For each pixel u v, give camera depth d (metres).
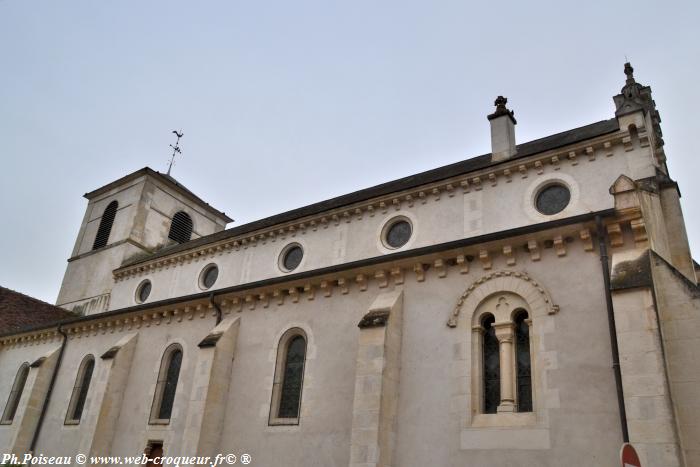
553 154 15.12
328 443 13.40
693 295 10.48
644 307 10.04
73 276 29.52
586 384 10.63
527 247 12.55
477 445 11.31
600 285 11.31
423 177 19.28
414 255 13.86
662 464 8.79
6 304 27.42
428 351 12.91
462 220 15.99
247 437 14.91
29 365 23.75
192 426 15.23
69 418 20.22
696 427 9.61
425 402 12.39
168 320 19.17
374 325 13.07
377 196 17.80
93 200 32.66
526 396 11.52
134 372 19.11
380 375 12.45
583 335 11.07
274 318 16.28
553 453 10.45
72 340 22.50
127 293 25.11
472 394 11.91
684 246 13.40
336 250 18.17
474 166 17.44
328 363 14.45
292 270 18.95
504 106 17.80
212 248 21.98
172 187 31.03
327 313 15.17
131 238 28.11
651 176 13.61
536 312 11.84
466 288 13.02
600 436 10.09
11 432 21.30
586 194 14.29
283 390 15.27
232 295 17.27
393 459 12.20
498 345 12.28
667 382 9.37
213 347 15.97
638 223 11.12
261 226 21.33
